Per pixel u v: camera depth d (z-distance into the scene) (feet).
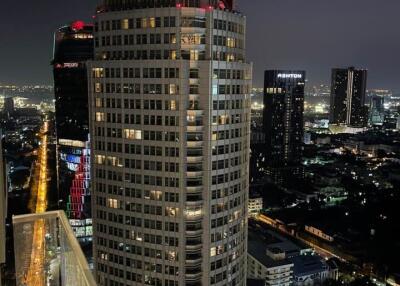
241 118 431.84
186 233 411.54
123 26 414.62
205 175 408.87
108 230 444.55
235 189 433.48
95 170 443.73
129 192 424.87
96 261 459.32
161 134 402.52
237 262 448.65
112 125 424.46
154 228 418.72
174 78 391.65
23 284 197.67
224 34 412.36
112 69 416.87
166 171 405.80
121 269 442.50
